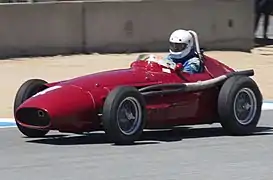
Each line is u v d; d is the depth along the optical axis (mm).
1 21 66312
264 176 25406
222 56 72000
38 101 30469
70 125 30484
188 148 30766
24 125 31125
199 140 32844
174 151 30031
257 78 60438
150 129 35781
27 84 33062
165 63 33219
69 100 30422
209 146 31219
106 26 70688
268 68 65938
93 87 31156
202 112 33750
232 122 33625
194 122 33781
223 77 33906
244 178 25062
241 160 28219
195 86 32844
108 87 31422
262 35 95125
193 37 34219
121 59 67375
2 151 30125
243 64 68188
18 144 31859
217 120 34500
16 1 83312
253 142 32281
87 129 31172
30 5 67438
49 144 31781
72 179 24781
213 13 75188
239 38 76312
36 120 30828
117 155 29047
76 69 62312
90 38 70125
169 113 32594
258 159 28438
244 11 76438
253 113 34344
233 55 72812
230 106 33438
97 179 24797
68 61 65875
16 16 66938
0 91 52188
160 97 32250
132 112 31172
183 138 33500
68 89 30938
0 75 59125
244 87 33875
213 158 28562
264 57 72562
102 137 33656
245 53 74750
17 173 25750
